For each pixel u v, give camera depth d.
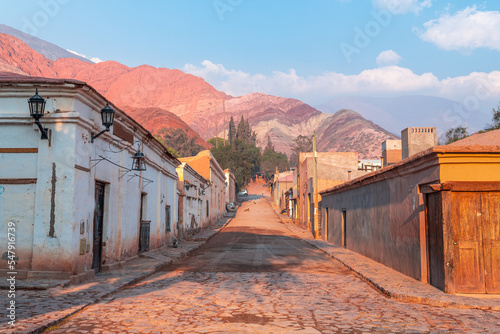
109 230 11.93
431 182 9.72
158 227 18.36
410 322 6.54
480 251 8.95
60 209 9.20
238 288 9.48
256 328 5.99
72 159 9.27
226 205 60.19
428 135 28.03
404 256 11.62
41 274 9.05
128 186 13.72
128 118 12.84
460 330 6.09
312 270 13.02
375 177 14.48
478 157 9.05
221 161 85.12
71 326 5.89
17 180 9.31
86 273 9.82
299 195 42.59
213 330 5.83
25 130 9.39
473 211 9.08
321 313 7.05
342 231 21.30
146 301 7.80
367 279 10.93
